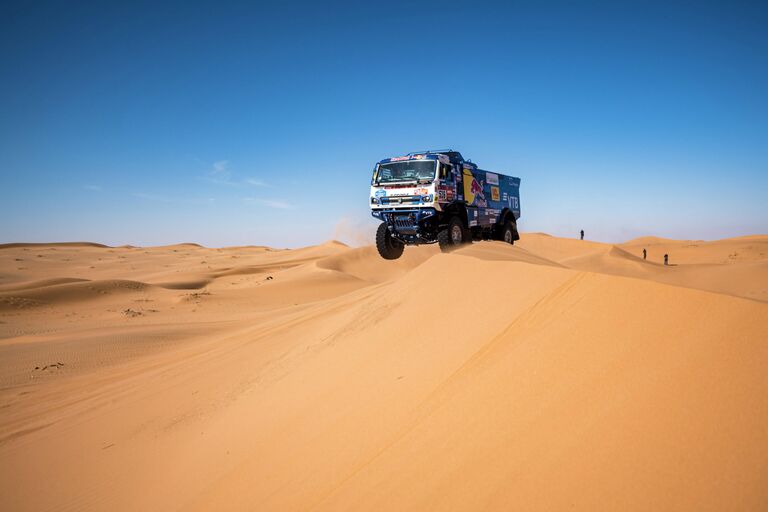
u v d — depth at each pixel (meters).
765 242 88.00
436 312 7.21
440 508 3.48
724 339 3.43
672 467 2.85
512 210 19.52
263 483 5.34
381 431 4.88
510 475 3.40
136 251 162.00
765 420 2.78
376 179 15.20
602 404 3.53
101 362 20.91
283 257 112.94
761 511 2.40
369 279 63.16
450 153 15.81
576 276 5.31
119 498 7.51
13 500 8.69
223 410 9.51
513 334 5.10
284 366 10.16
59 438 11.50
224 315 38.31
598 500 2.90
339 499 4.21
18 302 40.91
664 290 4.20
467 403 4.46
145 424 10.82
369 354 7.27
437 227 14.92
